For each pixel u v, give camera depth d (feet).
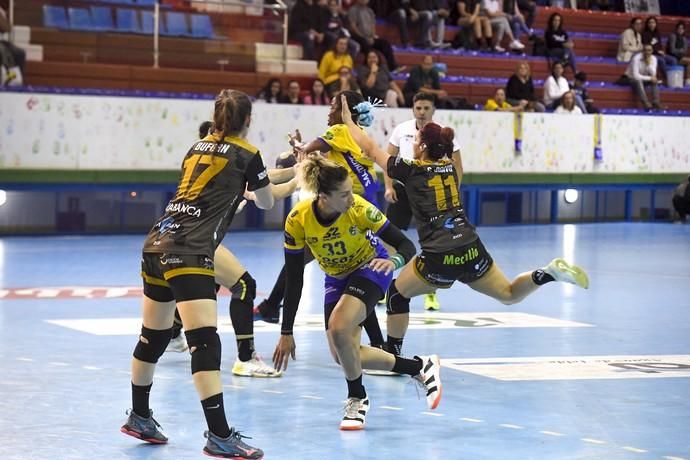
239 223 77.51
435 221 30.14
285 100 74.43
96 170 68.13
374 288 25.35
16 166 65.82
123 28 74.74
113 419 25.26
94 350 33.47
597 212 93.91
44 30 72.33
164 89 76.13
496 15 96.73
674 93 102.89
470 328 39.06
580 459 22.40
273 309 35.14
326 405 27.09
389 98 79.10
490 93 91.56
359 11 85.97
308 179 24.34
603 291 50.06
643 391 29.14
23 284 48.06
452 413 26.40
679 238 77.20
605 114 89.81
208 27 77.71
